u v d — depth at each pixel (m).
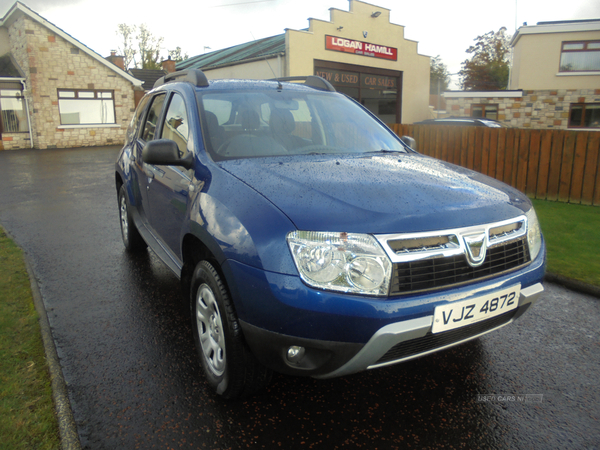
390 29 21.28
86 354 2.97
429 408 2.46
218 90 3.37
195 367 2.83
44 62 21.02
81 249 5.30
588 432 2.28
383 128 3.76
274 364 2.13
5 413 2.27
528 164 8.77
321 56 18.56
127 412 2.39
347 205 2.11
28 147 21.97
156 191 3.46
